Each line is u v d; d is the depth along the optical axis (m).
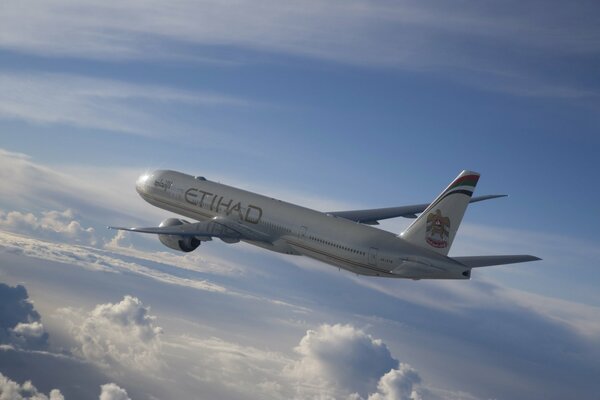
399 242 48.88
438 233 46.44
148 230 56.25
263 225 59.75
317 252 54.75
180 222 62.00
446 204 45.84
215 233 59.22
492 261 45.59
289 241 57.09
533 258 45.97
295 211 57.97
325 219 55.41
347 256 51.88
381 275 50.72
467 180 44.41
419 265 46.72
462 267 44.69
